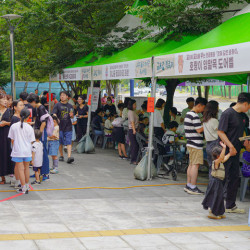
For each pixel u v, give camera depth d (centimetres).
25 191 796
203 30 1103
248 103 673
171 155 1006
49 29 1680
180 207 719
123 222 613
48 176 936
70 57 1609
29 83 3269
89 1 1609
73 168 1108
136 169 968
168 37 1178
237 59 687
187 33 1134
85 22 1697
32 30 1703
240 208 728
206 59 759
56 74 1625
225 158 642
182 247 505
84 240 521
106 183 919
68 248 488
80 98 1538
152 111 962
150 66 944
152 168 971
